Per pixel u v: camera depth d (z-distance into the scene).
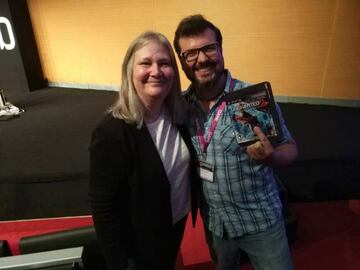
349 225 2.09
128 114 0.94
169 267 1.30
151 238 1.10
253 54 4.38
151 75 0.92
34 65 5.68
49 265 1.27
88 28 5.21
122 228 1.13
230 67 4.57
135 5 4.75
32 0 5.24
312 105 4.26
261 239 1.12
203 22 1.02
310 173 2.60
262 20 4.14
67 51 5.55
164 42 0.96
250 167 1.05
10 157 3.19
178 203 1.16
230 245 1.22
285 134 1.07
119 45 5.16
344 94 4.14
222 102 1.06
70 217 2.39
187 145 1.12
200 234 2.11
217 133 1.04
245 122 1.01
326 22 3.86
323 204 2.30
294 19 3.98
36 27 5.48
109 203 1.01
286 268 1.13
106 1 4.89
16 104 4.97
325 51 4.01
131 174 0.99
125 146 0.94
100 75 5.55
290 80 4.35
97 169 0.97
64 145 3.40
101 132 0.94
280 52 4.23
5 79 5.57
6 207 2.53
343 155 2.81
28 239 1.49
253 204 1.08
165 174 1.02
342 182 2.49
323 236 2.01
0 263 1.26
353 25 3.75
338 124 3.54
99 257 1.50
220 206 1.11
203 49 0.99
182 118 1.10
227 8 4.24
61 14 5.24
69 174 2.81
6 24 5.15
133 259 1.23
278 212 1.14
